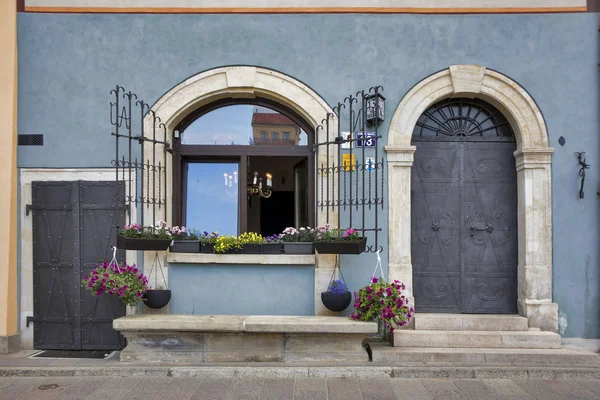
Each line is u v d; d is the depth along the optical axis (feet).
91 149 17.21
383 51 17.34
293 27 17.39
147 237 15.65
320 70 17.35
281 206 18.48
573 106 17.25
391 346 16.24
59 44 17.29
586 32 17.38
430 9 17.29
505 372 14.71
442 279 17.81
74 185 17.10
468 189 17.94
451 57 17.34
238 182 18.48
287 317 16.01
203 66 17.35
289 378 14.58
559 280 16.94
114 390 13.66
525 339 16.16
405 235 17.01
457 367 14.88
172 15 17.38
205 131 18.34
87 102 17.26
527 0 17.31
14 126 17.03
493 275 17.78
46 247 17.12
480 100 18.01
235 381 14.33
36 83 17.26
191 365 15.12
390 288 15.26
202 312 16.89
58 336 17.10
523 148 17.04
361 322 15.11
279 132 18.35
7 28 17.03
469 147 17.99
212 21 17.38
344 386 13.94
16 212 17.12
